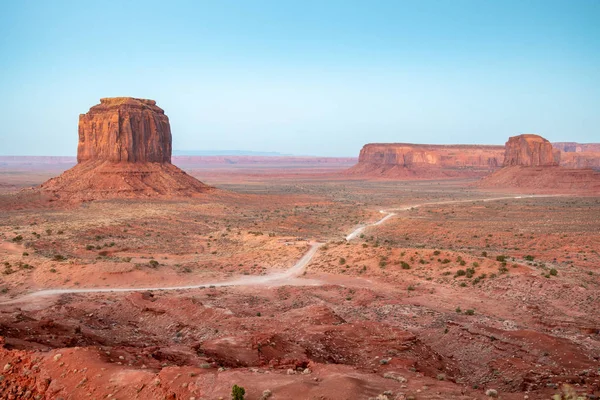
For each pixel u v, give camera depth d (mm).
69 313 35375
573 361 25000
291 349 24531
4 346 19922
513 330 31250
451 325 33438
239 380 16719
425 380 19438
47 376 17688
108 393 16359
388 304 41469
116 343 27047
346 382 16656
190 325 31891
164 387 16219
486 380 23844
